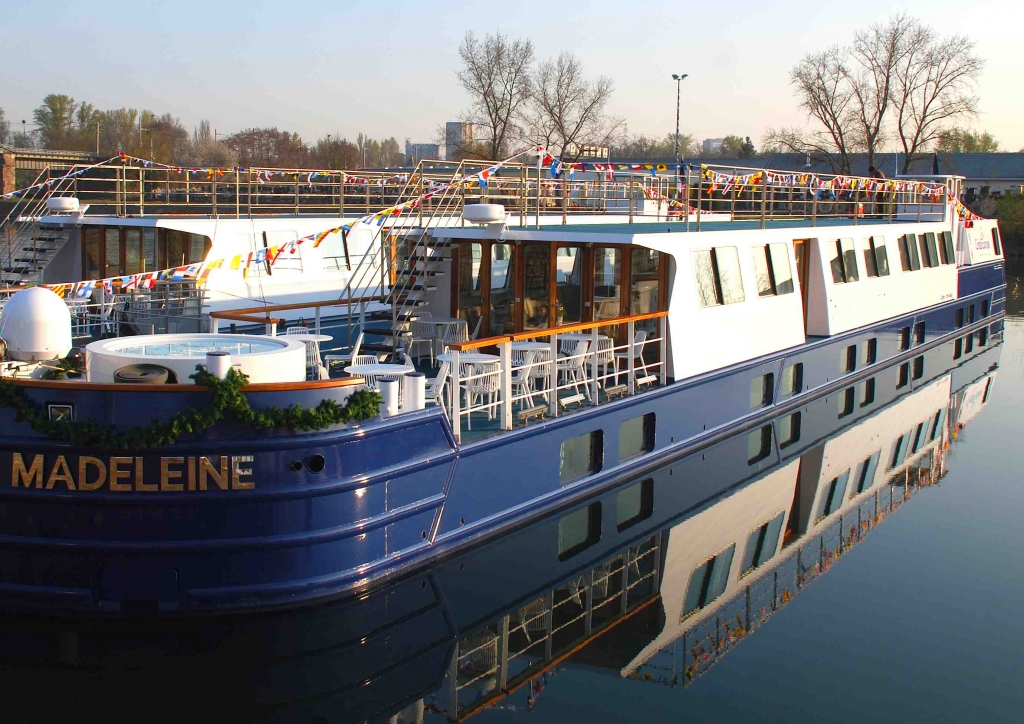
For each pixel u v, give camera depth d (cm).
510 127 5006
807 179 1911
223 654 877
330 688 856
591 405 1209
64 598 859
